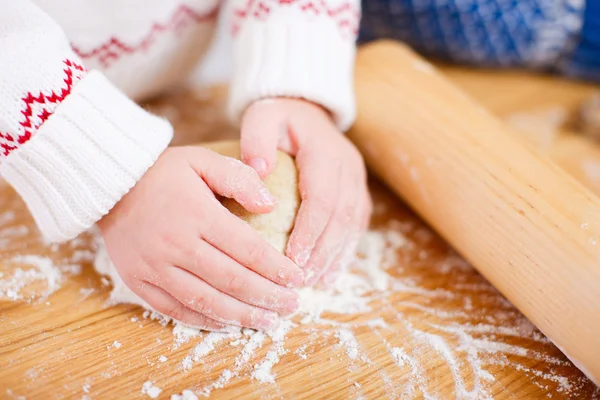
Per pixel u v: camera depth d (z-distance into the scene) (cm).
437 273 45
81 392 37
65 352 38
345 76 47
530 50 62
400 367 39
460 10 60
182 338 39
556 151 54
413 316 42
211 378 38
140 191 39
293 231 40
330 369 38
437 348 40
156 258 38
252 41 47
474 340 41
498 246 41
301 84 45
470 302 43
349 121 48
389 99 48
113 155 38
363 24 65
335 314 41
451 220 43
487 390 38
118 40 50
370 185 52
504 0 59
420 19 62
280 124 43
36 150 38
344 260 43
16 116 37
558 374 39
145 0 49
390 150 47
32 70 37
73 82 38
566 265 38
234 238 38
